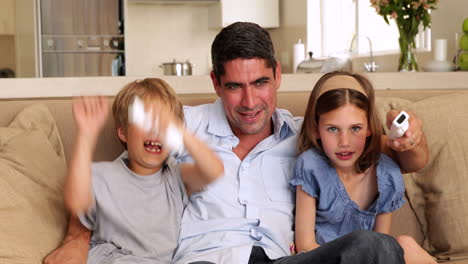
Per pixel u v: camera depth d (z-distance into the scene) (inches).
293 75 84.3
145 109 56.6
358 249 46.1
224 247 58.4
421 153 59.7
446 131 70.6
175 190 60.4
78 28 204.4
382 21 173.9
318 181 60.2
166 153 58.1
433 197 69.5
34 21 200.5
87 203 54.4
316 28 198.7
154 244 57.2
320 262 48.4
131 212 57.3
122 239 56.9
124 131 58.6
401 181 60.9
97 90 78.0
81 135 52.2
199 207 60.9
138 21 227.0
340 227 61.7
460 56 106.7
